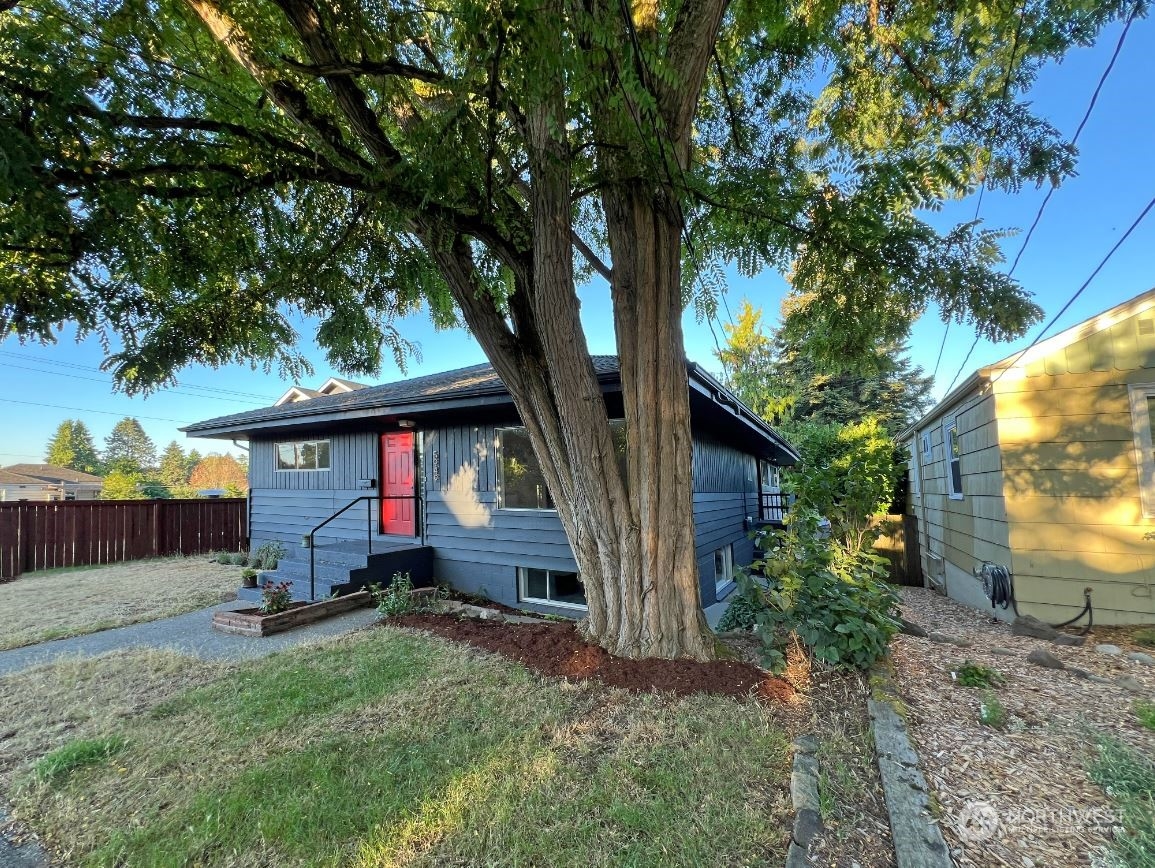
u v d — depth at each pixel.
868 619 3.60
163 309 3.88
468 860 1.90
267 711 3.22
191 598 7.13
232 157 3.72
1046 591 5.14
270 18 3.25
